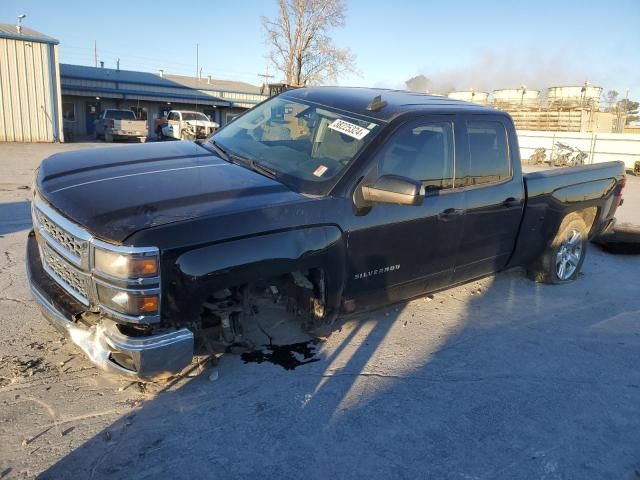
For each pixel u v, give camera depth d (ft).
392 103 13.39
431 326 14.62
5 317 12.94
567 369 12.82
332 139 12.53
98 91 116.67
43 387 10.22
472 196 13.96
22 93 78.84
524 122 108.06
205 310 10.45
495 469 9.07
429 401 10.95
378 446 9.39
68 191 10.03
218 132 15.25
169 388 10.53
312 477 8.51
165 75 150.61
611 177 19.61
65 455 8.49
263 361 11.84
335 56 132.16
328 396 10.75
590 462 9.46
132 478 8.13
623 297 18.37
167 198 9.69
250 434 9.39
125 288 8.60
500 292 17.88
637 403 11.53
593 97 106.22
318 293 11.41
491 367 12.62
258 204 10.07
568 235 18.69
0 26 81.92
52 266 10.20
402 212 12.21
